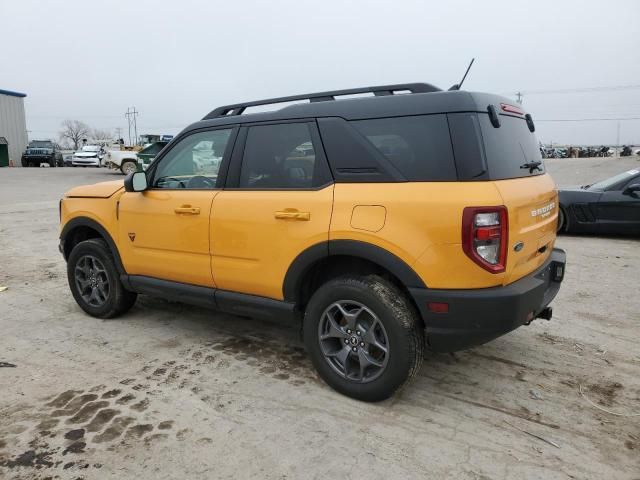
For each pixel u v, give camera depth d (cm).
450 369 366
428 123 291
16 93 3575
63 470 252
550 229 352
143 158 2216
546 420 299
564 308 496
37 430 286
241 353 395
